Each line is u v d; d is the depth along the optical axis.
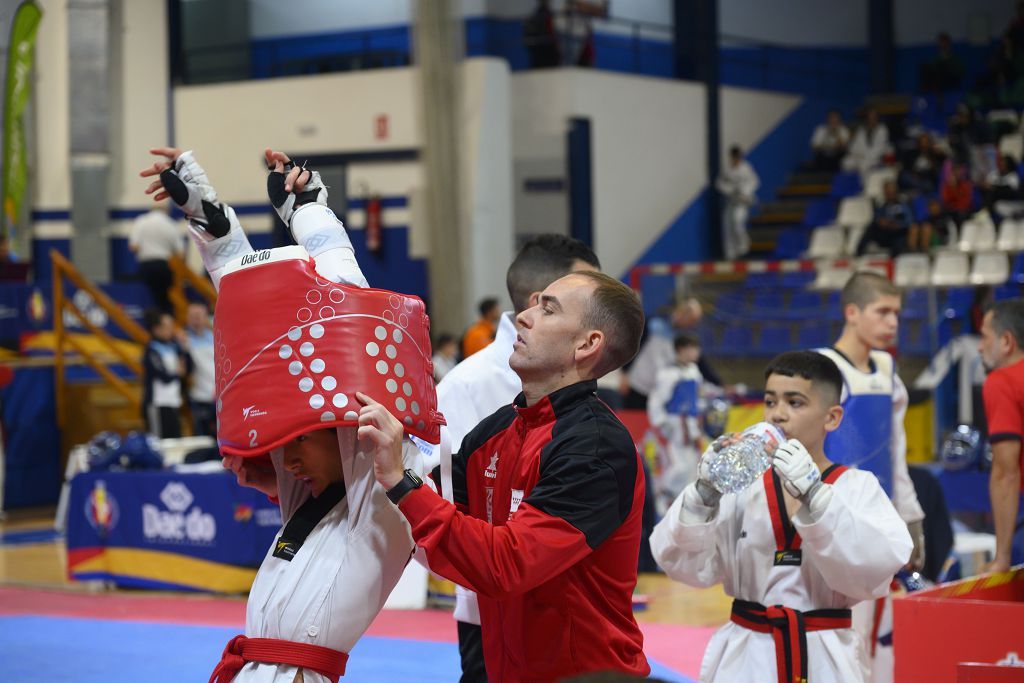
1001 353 5.25
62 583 9.96
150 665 7.18
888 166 22.38
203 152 19.88
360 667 6.98
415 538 2.66
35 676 6.94
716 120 21.58
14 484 14.55
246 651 2.89
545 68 19.27
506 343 3.86
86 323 15.41
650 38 23.12
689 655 7.12
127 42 19.67
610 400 9.64
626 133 19.92
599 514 2.73
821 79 24.86
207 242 2.89
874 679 5.08
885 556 3.56
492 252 18.36
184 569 9.48
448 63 17.94
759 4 24.31
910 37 25.11
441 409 3.81
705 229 21.52
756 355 17.62
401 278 18.95
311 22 23.30
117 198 19.67
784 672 3.71
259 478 3.12
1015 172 20.16
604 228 19.52
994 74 23.27
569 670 2.81
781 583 3.80
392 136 18.89
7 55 18.41
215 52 23.31
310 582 2.87
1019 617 3.86
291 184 3.08
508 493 2.93
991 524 7.81
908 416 14.52
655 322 14.32
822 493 3.57
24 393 14.77
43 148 19.39
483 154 18.19
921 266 18.34
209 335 14.35
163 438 13.42
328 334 2.73
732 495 3.89
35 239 19.45
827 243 20.78
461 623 3.72
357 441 2.86
